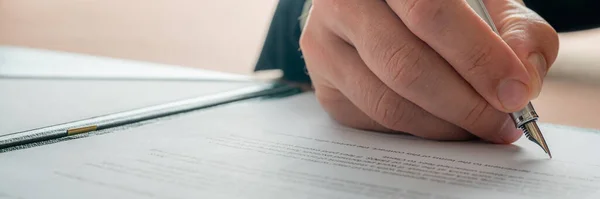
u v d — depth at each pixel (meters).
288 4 0.68
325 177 0.31
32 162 0.33
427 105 0.38
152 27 1.19
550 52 0.39
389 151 0.37
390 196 0.28
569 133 0.41
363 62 0.43
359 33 0.41
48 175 0.31
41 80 0.64
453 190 0.29
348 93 0.43
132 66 0.76
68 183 0.30
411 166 0.33
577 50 0.81
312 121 0.46
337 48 0.45
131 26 1.20
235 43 1.05
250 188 0.29
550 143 0.39
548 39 0.39
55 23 1.24
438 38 0.36
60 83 0.63
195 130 0.42
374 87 0.41
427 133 0.40
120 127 0.42
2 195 0.28
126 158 0.34
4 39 1.05
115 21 1.25
